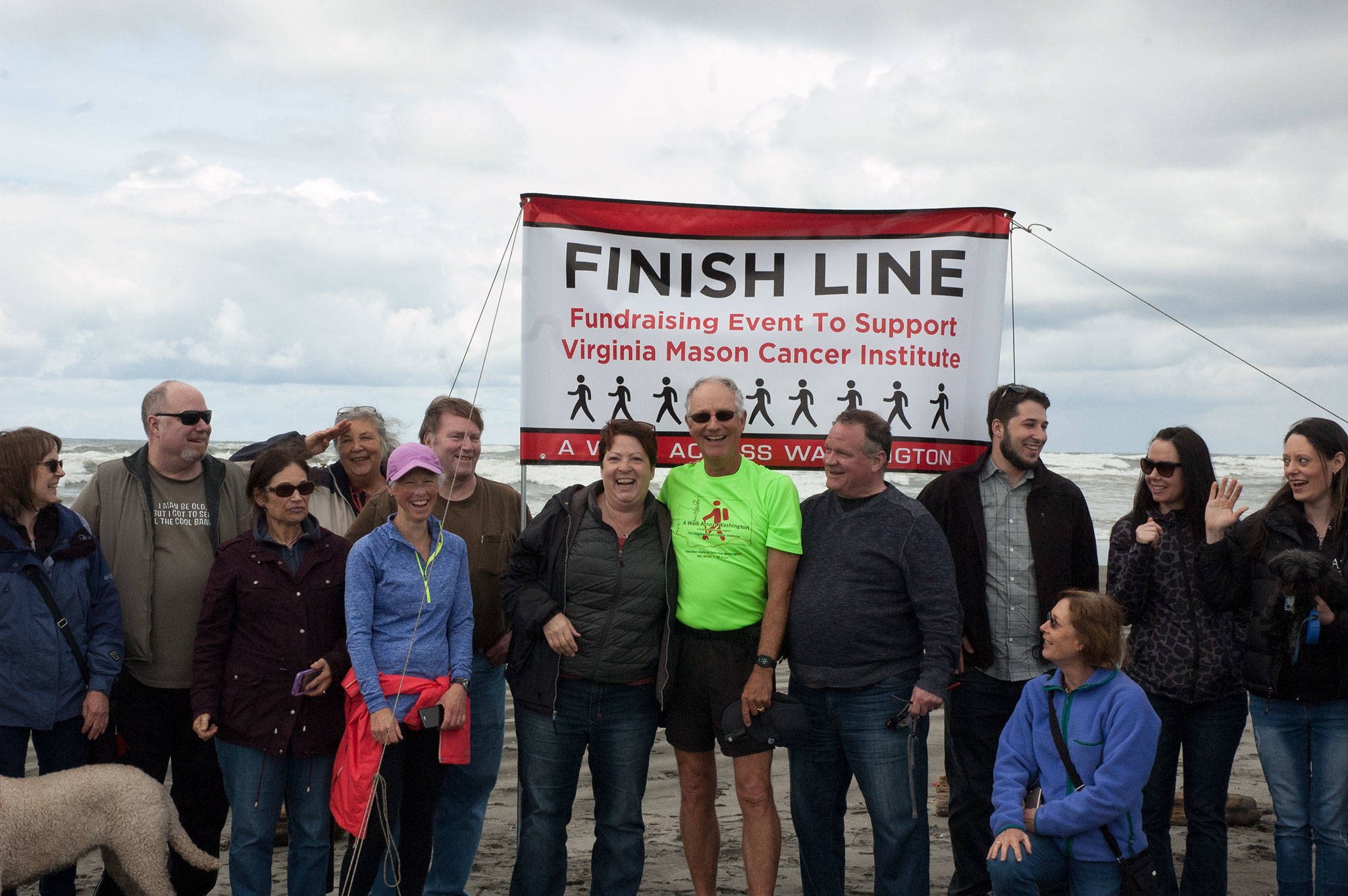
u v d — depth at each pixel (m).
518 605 4.09
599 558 4.08
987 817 4.43
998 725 4.43
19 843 3.54
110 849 3.90
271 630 3.90
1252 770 7.12
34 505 3.90
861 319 5.12
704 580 4.08
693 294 5.11
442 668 4.02
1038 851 3.79
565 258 5.03
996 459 4.46
